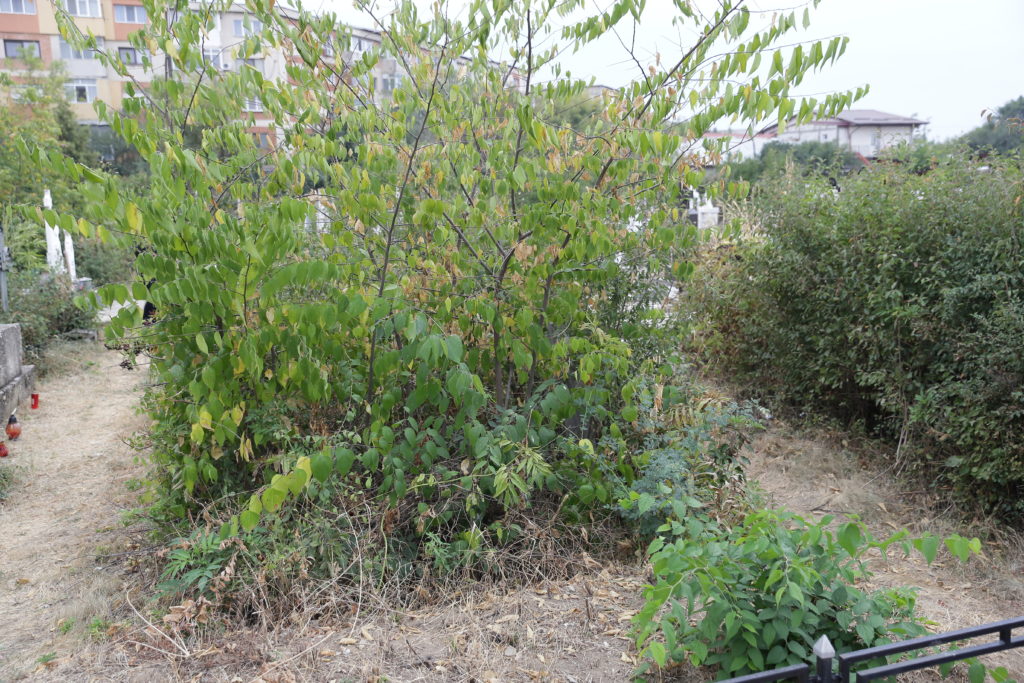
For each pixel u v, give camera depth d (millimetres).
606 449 4805
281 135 4793
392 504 4387
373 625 3686
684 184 4605
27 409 8406
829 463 6395
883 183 6703
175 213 3941
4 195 16000
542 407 4426
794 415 7500
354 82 5105
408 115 4781
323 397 4410
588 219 4230
